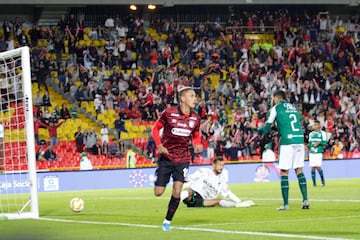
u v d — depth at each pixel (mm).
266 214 23812
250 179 56906
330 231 17766
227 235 17250
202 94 66438
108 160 59125
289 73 72312
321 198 32594
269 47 73750
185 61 71500
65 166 58062
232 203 28078
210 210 26516
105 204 33219
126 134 61844
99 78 66188
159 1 69438
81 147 58688
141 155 61750
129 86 66438
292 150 25219
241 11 77000
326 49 75562
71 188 52219
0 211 31000
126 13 73688
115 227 20312
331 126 65812
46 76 65062
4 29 66750
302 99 69688
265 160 58125
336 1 74125
